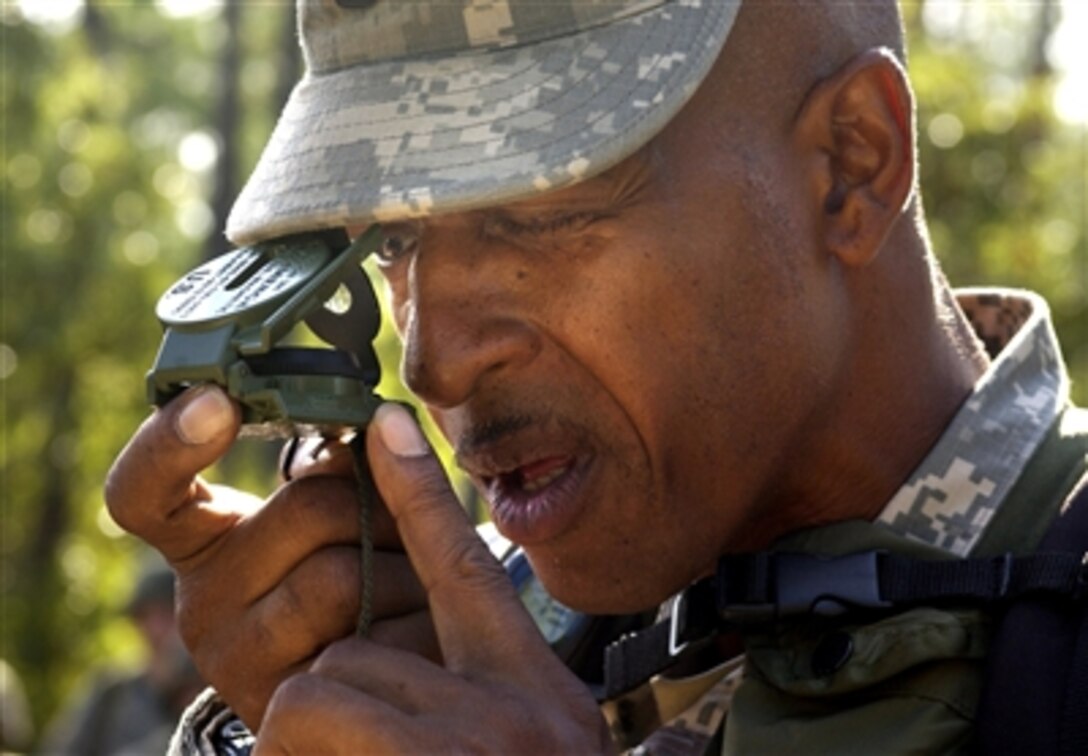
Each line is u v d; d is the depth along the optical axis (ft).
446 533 6.25
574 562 6.75
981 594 6.57
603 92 6.30
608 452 6.61
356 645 6.20
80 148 49.80
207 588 6.68
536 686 6.08
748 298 6.68
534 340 6.52
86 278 49.34
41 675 47.09
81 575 48.19
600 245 6.48
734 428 6.73
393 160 6.29
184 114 56.59
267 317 6.07
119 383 50.01
